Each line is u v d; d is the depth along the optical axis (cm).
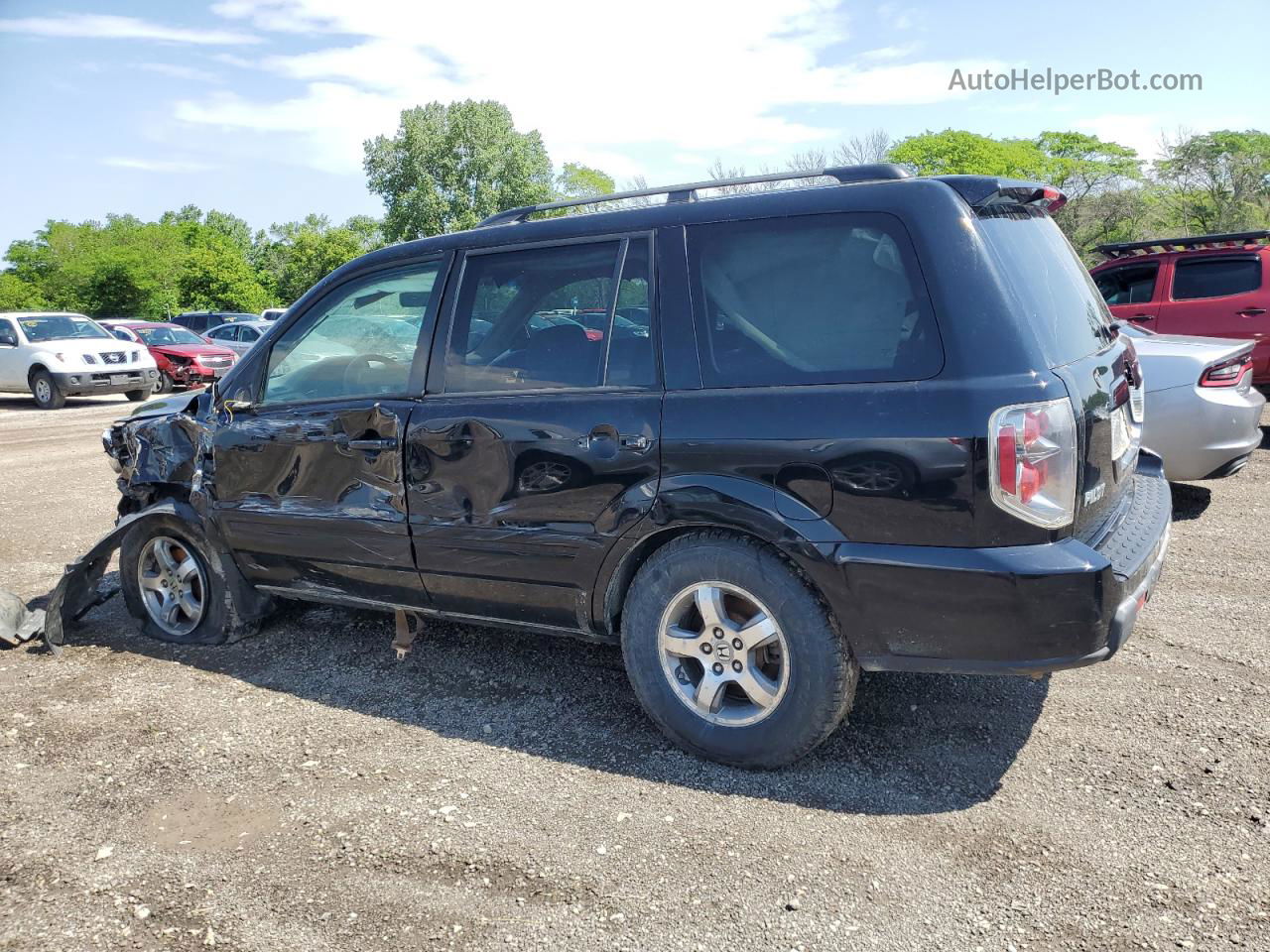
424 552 362
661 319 314
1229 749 317
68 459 1066
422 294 368
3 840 287
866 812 287
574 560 329
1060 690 368
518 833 281
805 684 296
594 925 239
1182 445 607
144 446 443
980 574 264
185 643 450
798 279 295
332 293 392
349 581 390
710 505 296
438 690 388
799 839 273
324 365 388
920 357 273
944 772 309
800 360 291
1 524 729
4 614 454
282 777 320
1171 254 961
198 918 247
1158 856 259
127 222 10850
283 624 470
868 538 278
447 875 262
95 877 267
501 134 8075
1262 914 234
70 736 354
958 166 6662
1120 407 322
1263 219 4684
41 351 1738
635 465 310
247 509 408
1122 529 307
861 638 285
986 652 272
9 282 8669
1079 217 5256
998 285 272
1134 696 360
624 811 292
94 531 699
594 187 10219
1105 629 268
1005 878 252
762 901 246
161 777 322
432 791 308
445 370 356
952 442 264
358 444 369
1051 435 262
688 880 256
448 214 8050
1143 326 950
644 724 351
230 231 13450
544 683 390
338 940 237
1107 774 304
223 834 286
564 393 328
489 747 338
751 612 309
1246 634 421
